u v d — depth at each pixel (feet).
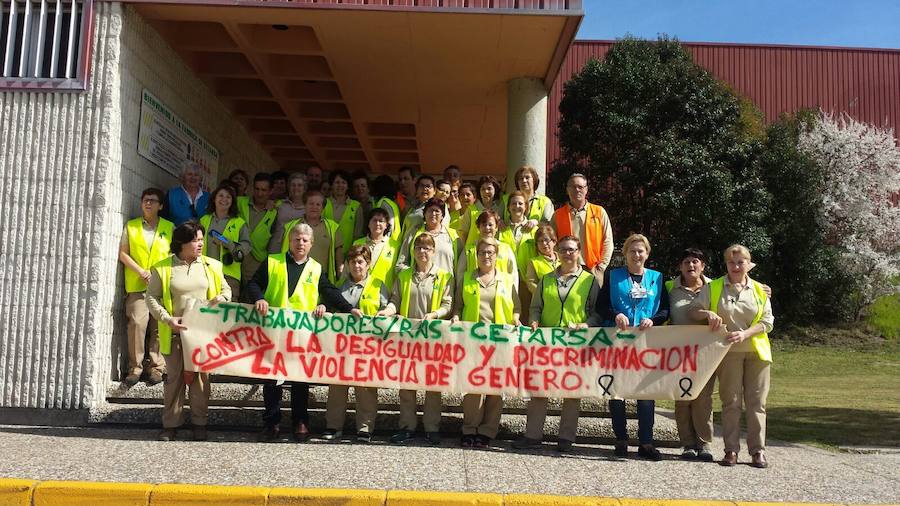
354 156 48.42
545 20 26.08
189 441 20.94
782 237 69.72
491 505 15.46
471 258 22.79
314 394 23.99
